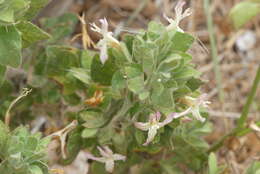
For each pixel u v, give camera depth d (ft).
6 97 1.42
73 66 1.32
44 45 1.41
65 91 1.34
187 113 1.15
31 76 1.40
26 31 1.10
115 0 2.07
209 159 1.28
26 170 1.05
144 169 1.47
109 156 1.21
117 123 1.24
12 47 1.04
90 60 1.27
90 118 1.22
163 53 1.06
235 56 2.12
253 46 2.16
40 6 1.10
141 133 1.18
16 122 1.46
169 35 1.06
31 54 1.40
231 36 2.12
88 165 1.64
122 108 1.17
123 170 1.42
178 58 1.03
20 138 1.06
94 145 1.29
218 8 2.18
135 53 1.06
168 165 1.47
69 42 1.51
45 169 1.09
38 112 1.49
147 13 2.08
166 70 1.07
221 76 2.06
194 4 2.11
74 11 2.00
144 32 1.09
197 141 1.40
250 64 2.11
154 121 1.11
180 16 1.10
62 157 1.33
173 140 1.34
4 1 1.01
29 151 1.05
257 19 2.17
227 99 2.01
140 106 1.14
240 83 2.06
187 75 1.08
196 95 1.20
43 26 1.45
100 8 2.04
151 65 1.05
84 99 1.33
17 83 1.52
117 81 1.11
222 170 1.33
